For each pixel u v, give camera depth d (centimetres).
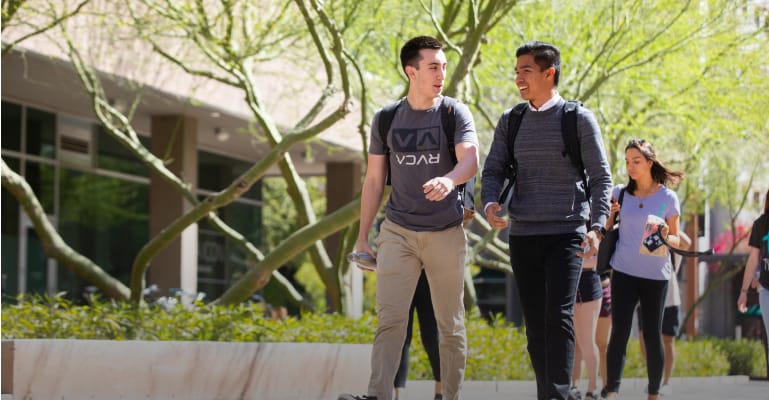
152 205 2381
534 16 1752
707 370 2231
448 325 717
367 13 1598
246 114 2295
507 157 760
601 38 1727
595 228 716
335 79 1852
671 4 1661
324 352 1188
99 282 1438
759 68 1784
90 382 917
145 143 2711
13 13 1321
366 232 722
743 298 965
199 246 2914
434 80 685
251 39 1619
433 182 643
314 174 3284
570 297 721
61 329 1067
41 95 2183
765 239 938
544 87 736
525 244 740
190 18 1557
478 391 1427
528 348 756
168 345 988
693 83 1777
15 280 2264
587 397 1052
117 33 1731
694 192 2641
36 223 1412
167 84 2042
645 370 1858
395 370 705
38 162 2314
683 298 3791
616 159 1933
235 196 1377
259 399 1095
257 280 1376
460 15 1745
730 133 1930
